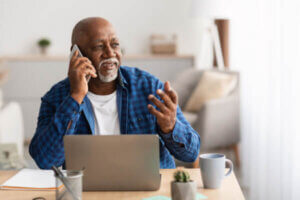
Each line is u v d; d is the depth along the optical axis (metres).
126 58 5.07
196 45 5.42
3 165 2.42
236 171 3.96
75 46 1.73
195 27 5.40
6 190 1.45
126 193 1.39
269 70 2.96
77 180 1.23
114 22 5.38
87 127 1.79
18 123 3.70
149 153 1.38
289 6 2.56
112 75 1.74
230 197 1.34
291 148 2.54
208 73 4.14
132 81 1.86
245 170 3.66
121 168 1.39
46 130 1.63
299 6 2.44
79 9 5.34
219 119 3.68
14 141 3.56
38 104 5.04
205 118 3.60
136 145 1.37
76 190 1.23
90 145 1.37
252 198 3.25
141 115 1.84
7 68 4.98
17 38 5.35
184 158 1.69
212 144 3.67
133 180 1.40
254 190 3.25
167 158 1.84
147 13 5.38
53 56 5.06
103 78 1.73
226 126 3.73
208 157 1.48
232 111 3.76
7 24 5.33
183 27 5.40
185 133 1.63
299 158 2.47
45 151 1.63
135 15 5.38
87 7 5.34
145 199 1.33
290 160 2.55
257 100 3.31
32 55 5.20
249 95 3.61
